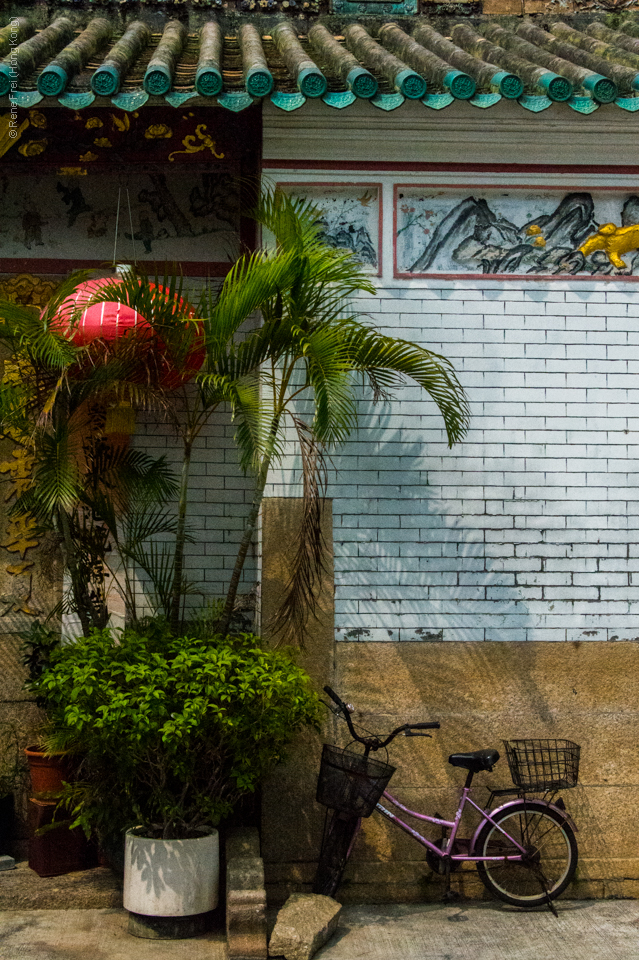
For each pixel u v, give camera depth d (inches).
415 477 241.9
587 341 246.4
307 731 234.8
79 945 199.8
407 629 238.7
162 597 237.5
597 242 247.3
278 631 231.8
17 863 242.4
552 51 261.3
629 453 245.4
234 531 262.2
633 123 243.3
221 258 266.4
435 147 243.9
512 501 242.8
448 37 280.2
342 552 239.1
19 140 249.0
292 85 226.5
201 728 198.5
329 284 241.4
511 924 217.2
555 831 236.1
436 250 245.9
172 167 251.4
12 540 257.4
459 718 237.3
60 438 210.7
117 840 223.5
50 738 226.7
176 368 212.7
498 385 244.5
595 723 239.0
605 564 243.0
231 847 216.7
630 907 229.3
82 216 265.1
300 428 232.5
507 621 240.5
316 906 209.8
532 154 245.1
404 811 223.8
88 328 210.4
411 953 199.9
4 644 255.4
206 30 262.2
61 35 250.2
